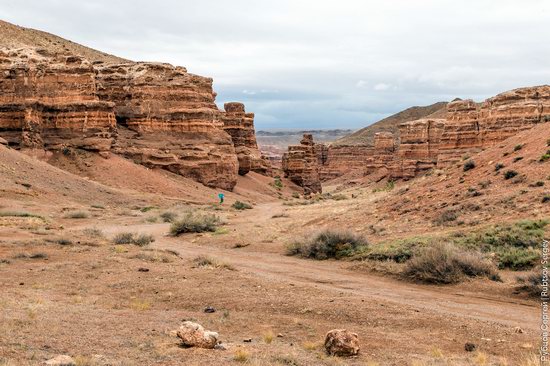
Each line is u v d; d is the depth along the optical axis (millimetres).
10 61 83375
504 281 19359
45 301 14102
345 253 26938
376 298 16297
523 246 23422
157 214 58250
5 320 10852
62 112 83375
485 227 27125
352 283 20219
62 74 84125
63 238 29047
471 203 32375
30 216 43250
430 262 20578
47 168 70312
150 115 98125
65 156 81188
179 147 97875
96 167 81250
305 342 10945
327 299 15477
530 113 101812
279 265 25141
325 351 10336
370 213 39531
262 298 15602
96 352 9008
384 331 12406
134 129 97438
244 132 148375
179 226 40875
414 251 23969
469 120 114625
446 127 118000
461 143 114750
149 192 81250
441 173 43438
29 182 61500
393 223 34562
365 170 190250
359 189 149000
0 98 80500
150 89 99000
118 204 68312
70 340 9734
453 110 117875
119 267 20609
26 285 16953
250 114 150750
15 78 81750
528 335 12203
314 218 46281
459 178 39312
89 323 11477
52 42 143875
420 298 17344
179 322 12391
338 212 46000
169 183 87375
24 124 79625
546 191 29906
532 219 26391
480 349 11039
